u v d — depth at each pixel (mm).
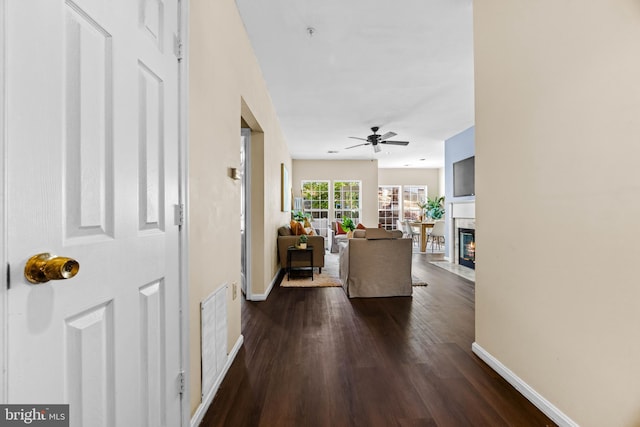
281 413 1606
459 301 3697
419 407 1652
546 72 1609
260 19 2521
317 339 2551
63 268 647
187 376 1397
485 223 2162
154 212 1152
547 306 1607
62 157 742
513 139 1869
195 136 1570
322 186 9047
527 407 1656
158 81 1198
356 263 3865
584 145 1395
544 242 1629
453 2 2336
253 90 3021
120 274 942
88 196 818
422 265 6211
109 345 895
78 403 779
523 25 1774
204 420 1561
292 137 6359
